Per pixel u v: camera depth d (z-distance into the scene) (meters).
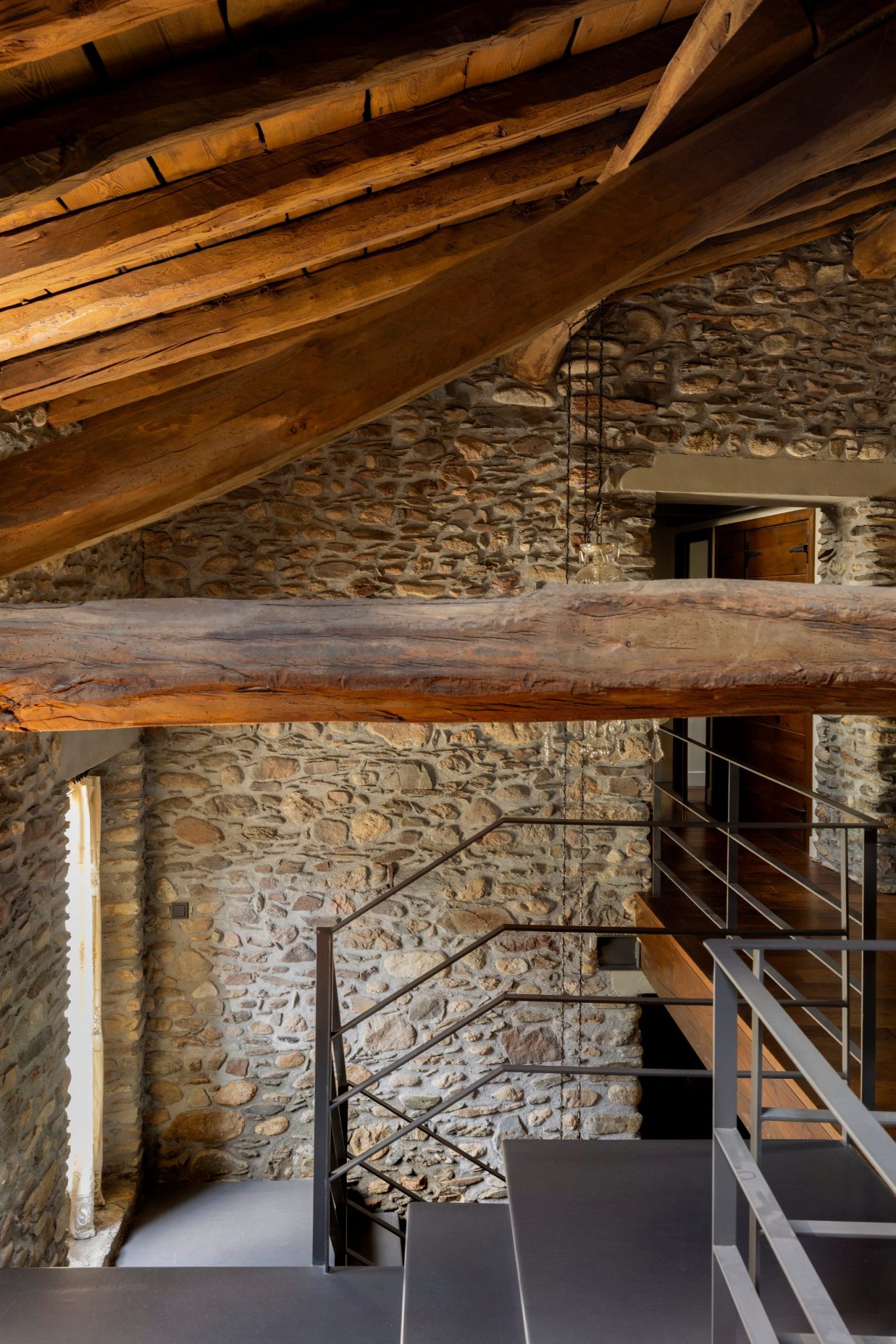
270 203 2.08
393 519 4.84
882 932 4.23
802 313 4.90
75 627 1.65
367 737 4.91
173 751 4.88
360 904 4.94
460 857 4.94
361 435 4.82
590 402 4.84
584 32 2.18
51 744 3.45
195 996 4.93
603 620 1.63
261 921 4.93
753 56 2.23
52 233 1.98
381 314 2.20
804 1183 2.33
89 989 4.41
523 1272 2.04
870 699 1.64
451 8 1.77
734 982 1.63
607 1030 4.96
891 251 4.61
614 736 4.94
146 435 2.16
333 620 1.65
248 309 2.89
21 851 3.11
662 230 2.27
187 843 4.89
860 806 5.17
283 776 4.91
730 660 1.61
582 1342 1.81
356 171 2.12
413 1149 4.93
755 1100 1.63
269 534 4.81
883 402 4.95
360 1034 4.93
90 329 2.46
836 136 2.30
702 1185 2.43
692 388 4.87
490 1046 4.96
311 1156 4.96
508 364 4.69
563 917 4.97
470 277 2.22
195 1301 2.32
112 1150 4.70
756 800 6.63
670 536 7.57
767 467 4.89
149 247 2.06
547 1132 4.96
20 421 3.03
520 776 4.96
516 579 4.87
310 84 1.72
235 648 1.63
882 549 4.95
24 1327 2.21
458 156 2.26
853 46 2.28
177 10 1.48
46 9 1.26
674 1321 1.87
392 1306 2.29
